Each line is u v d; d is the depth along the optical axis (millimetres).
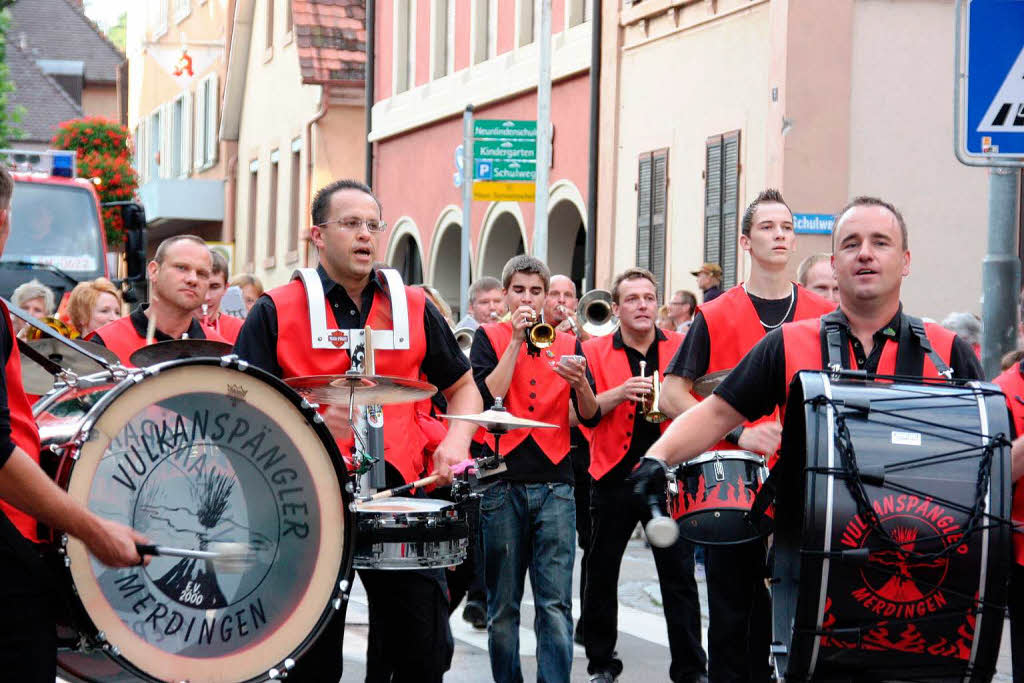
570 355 8367
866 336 5711
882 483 4758
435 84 30438
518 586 8039
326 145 36438
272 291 6285
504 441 8078
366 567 5824
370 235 6273
